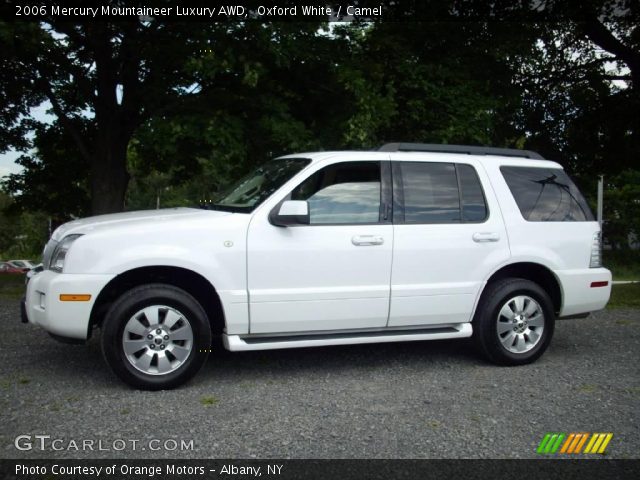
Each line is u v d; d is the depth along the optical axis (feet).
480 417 15.01
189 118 31.89
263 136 34.81
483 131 36.14
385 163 19.17
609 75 49.01
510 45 39.19
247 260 17.37
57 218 54.08
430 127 36.40
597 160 52.21
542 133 50.90
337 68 33.71
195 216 17.60
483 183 20.08
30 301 17.10
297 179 18.17
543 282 21.22
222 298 17.17
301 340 17.94
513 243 19.97
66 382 17.47
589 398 16.57
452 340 23.58
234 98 34.73
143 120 38.78
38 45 31.40
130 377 16.55
